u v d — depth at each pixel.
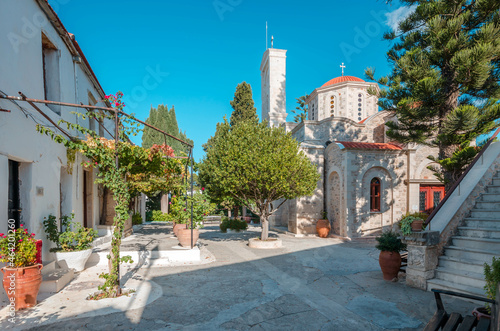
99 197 13.17
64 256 7.37
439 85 9.59
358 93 21.81
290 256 10.34
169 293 6.17
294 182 11.56
